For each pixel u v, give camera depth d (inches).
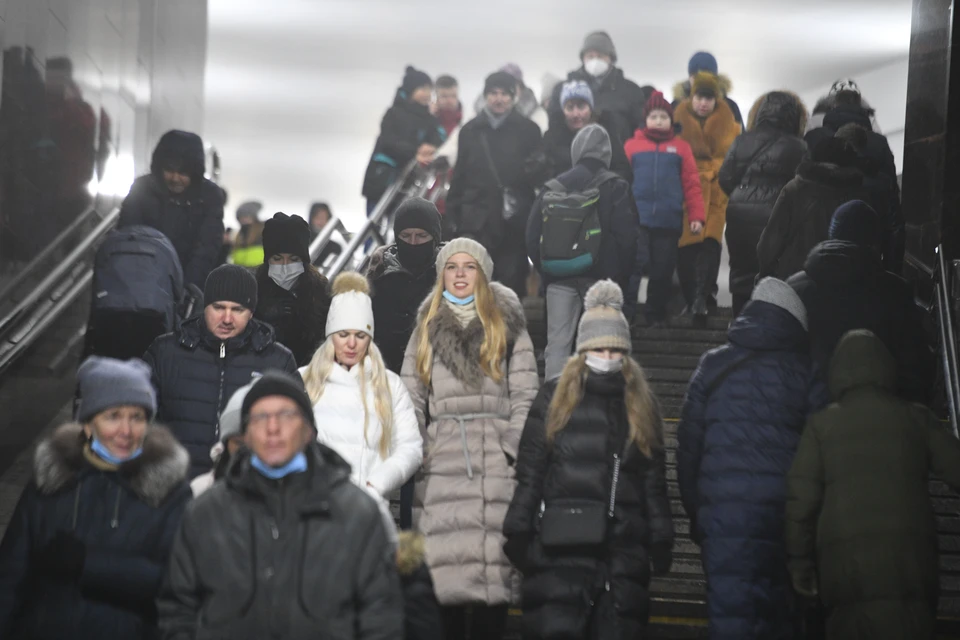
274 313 513.3
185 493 346.0
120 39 835.4
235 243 1000.9
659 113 707.4
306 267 518.0
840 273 480.1
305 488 316.5
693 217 718.5
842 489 397.4
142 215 603.2
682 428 430.0
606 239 583.8
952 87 713.0
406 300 533.0
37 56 666.2
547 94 962.1
